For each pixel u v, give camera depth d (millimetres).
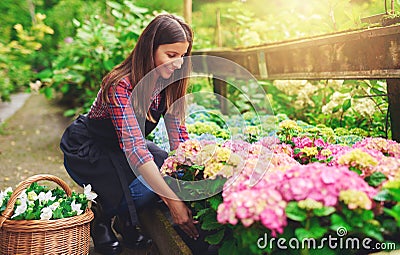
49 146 4879
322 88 3602
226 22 5719
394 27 2152
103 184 2129
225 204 1420
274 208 1347
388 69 2275
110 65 4672
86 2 7527
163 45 1880
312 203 1354
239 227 1456
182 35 1874
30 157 4418
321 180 1408
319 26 3957
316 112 3617
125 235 2361
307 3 4332
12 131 5730
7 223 1816
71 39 5191
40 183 3562
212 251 1844
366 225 1412
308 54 2994
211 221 1627
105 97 1938
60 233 1848
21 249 1809
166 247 1983
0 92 6496
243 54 3896
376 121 3020
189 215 1806
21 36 5414
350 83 3078
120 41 4672
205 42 5449
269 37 4715
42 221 1808
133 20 4641
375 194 1433
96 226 2279
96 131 2180
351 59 2562
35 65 8289
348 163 1613
